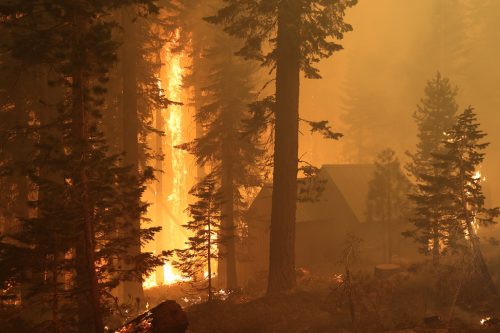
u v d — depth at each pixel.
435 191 19.34
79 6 10.91
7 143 18.84
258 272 27.23
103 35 11.12
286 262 18.08
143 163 25.77
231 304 17.77
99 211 11.10
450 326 12.54
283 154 18.33
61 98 19.11
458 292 16.12
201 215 18.97
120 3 12.37
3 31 17.28
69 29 11.37
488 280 17.16
